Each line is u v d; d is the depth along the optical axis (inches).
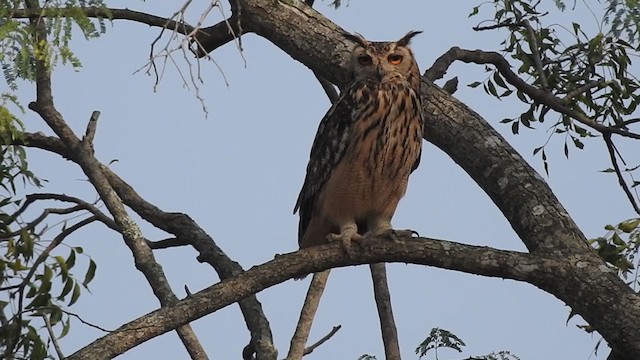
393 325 439.8
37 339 403.9
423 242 362.0
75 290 415.2
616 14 364.8
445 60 496.1
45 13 309.1
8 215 449.4
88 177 453.1
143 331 336.2
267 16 455.8
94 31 311.3
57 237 441.7
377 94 442.6
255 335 426.0
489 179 404.8
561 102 465.4
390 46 454.6
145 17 463.5
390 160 443.2
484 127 420.2
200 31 470.0
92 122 468.4
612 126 447.5
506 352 444.8
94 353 329.7
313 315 436.1
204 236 479.8
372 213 465.7
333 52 457.1
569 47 498.0
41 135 473.7
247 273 351.6
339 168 448.5
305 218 485.7
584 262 364.8
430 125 430.6
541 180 397.4
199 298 343.9
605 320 357.7
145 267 430.9
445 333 448.5
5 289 418.0
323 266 360.2
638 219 407.2
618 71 482.0
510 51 512.4
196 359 406.6
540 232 378.3
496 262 360.2
